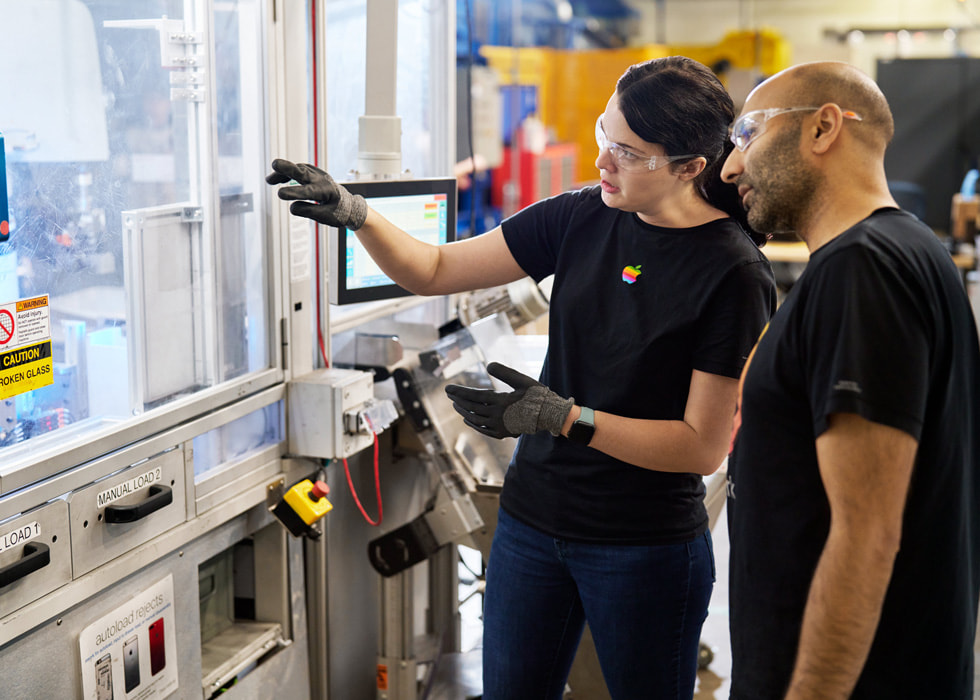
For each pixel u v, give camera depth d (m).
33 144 1.38
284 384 1.94
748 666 1.16
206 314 1.74
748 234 1.56
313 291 2.06
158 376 1.64
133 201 1.58
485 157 5.62
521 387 1.50
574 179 7.20
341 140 2.26
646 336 1.49
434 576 2.68
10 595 1.31
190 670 1.74
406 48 2.52
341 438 1.92
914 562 1.05
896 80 7.64
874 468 0.96
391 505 2.50
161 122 1.62
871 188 1.09
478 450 2.16
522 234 1.69
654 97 1.39
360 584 2.37
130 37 1.54
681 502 1.54
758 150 1.12
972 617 1.12
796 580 1.11
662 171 1.43
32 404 1.39
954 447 1.04
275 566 1.99
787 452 1.09
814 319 1.02
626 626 1.53
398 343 2.18
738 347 1.43
